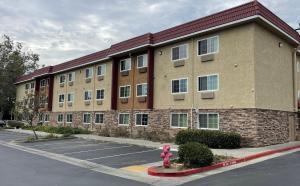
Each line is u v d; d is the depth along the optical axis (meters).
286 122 26.36
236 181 11.59
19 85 63.41
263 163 15.77
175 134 27.45
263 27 24.14
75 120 43.03
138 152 20.78
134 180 12.37
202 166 14.05
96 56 38.59
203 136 22.28
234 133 22.03
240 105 23.12
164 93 29.08
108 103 36.72
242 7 22.98
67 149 23.23
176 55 28.33
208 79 25.41
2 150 23.25
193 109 26.22
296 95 28.42
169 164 14.13
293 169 13.85
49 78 50.09
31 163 16.84
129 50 32.03
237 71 23.53
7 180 12.12
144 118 31.08
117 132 33.31
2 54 67.06
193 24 26.25
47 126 45.31
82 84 42.12
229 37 24.31
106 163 16.66
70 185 11.27
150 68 30.31
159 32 29.53
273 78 24.94
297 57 29.98
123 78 34.41
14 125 54.09
